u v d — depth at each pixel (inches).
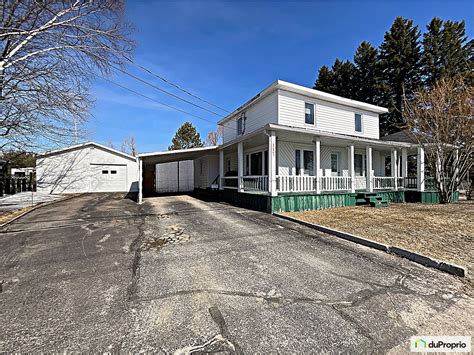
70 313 95.0
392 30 882.8
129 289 115.0
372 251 171.6
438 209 351.9
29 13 342.3
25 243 191.6
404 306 99.3
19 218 295.7
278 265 145.2
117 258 157.4
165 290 114.0
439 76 791.7
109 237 208.7
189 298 106.5
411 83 836.6
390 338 79.7
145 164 707.4
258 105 516.7
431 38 823.7
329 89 1041.5
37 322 89.1
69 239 202.8
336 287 116.7
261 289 114.9
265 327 85.8
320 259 155.5
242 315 93.4
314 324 87.5
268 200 330.0
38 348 75.6
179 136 1214.3
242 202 406.3
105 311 96.3
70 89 403.2
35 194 578.2
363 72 959.6
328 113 503.5
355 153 530.0
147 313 94.7
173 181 775.1
